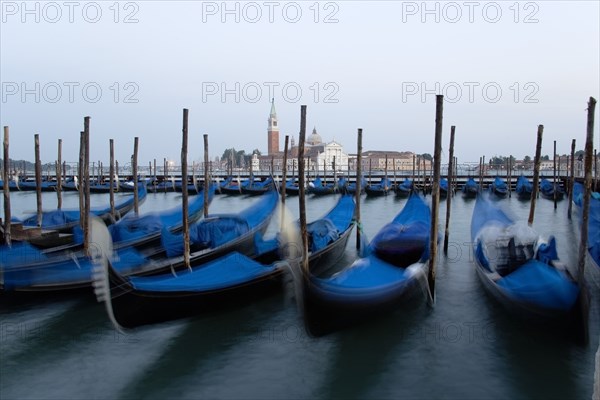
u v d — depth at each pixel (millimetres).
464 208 28625
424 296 10125
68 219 17000
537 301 7805
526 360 7637
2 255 9609
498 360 7668
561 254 13484
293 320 9188
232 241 12117
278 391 6930
